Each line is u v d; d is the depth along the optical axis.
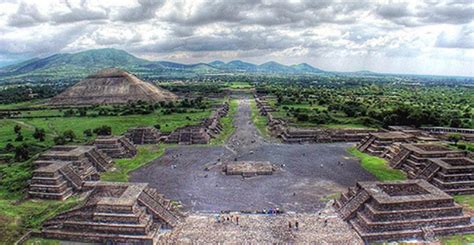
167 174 100.19
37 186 79.75
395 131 143.12
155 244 61.41
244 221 69.62
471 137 134.88
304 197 81.81
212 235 63.88
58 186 79.19
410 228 62.72
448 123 162.50
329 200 79.75
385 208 62.91
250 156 119.69
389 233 61.56
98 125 164.62
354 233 63.78
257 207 76.62
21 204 76.12
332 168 104.19
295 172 100.88
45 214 70.75
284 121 170.38
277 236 63.12
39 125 164.50
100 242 62.59
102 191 72.00
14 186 84.06
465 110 190.38
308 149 129.12
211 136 150.25
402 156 102.56
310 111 193.88
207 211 74.94
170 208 73.25
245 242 61.09
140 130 143.25
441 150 99.81
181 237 63.31
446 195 66.19
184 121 176.12
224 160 114.75
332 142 140.75
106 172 102.12
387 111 171.38
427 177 85.06
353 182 91.31
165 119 182.38
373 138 125.12
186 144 139.00
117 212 63.47
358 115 178.50
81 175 90.94
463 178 81.88
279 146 135.00
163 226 67.19
